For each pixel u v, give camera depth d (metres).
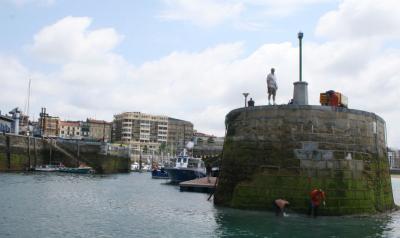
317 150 27.69
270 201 27.86
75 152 102.44
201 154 121.38
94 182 67.00
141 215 29.67
